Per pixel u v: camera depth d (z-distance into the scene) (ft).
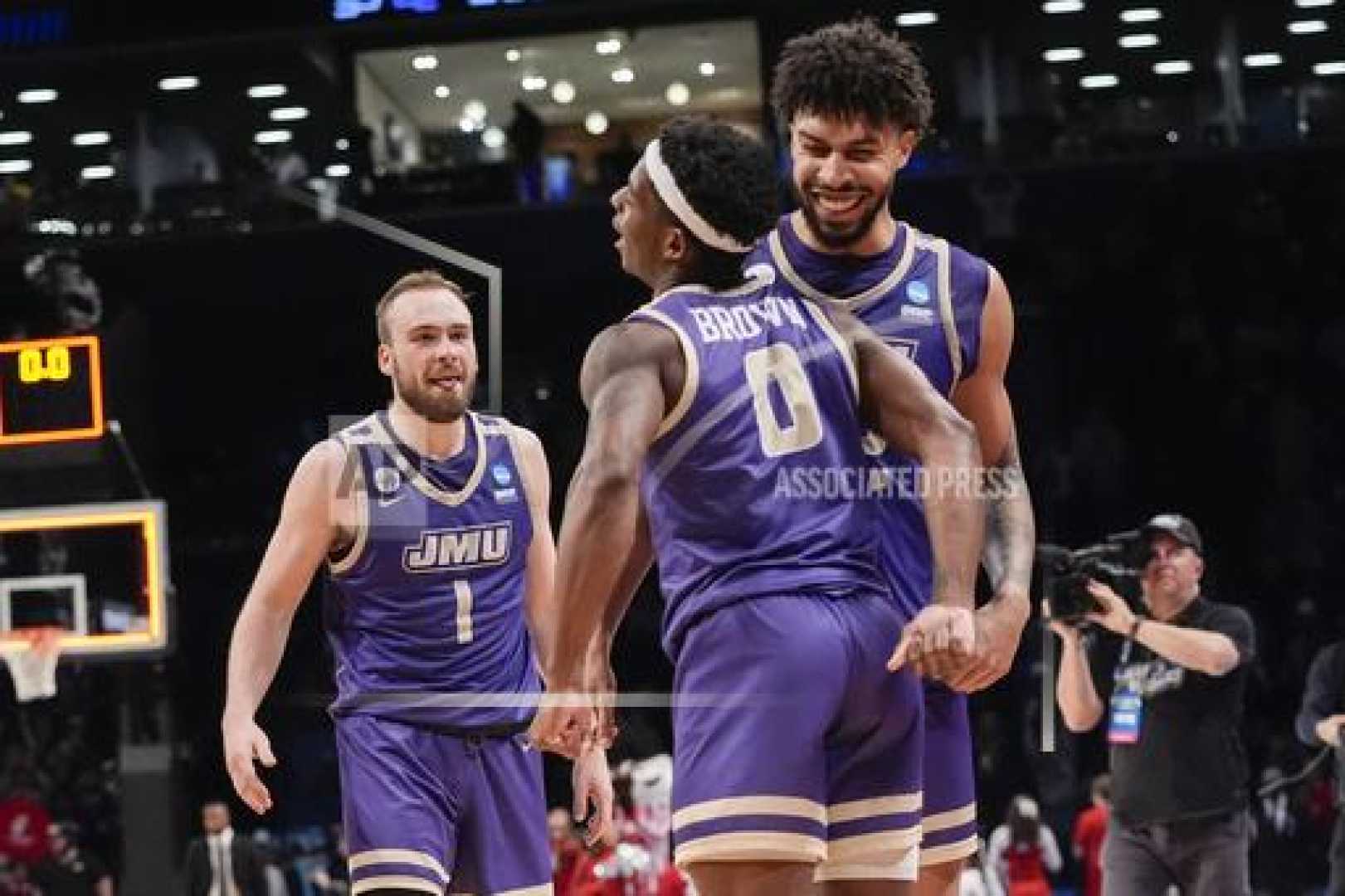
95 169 41.88
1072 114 57.72
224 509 44.11
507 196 34.37
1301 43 61.05
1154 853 26.76
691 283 13.57
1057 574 25.72
